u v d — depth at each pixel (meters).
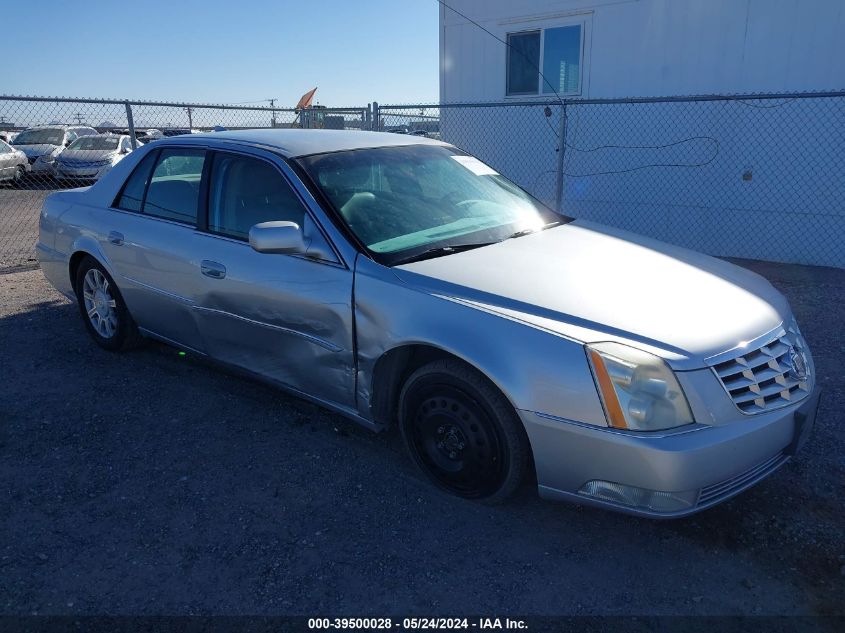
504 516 3.12
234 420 4.04
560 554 2.87
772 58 7.75
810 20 7.44
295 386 3.74
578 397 2.65
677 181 8.66
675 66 8.34
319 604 2.59
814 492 3.29
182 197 4.23
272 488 3.35
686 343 2.68
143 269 4.36
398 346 3.10
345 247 3.35
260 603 2.59
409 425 3.30
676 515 2.62
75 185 17.36
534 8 9.13
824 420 3.97
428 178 4.07
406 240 3.48
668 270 3.36
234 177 3.93
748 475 2.79
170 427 3.96
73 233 4.93
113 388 4.47
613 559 2.84
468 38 9.81
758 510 3.15
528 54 9.39
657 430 2.58
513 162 9.82
